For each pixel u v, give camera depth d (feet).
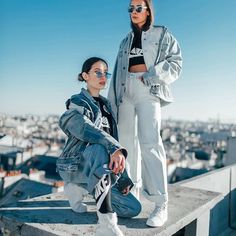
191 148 239.30
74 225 8.34
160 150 9.12
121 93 9.98
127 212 8.94
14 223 8.50
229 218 20.51
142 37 9.67
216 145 261.24
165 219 8.87
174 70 9.36
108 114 9.21
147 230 8.30
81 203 9.38
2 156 131.85
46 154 155.84
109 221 7.27
